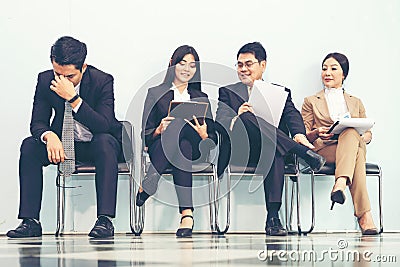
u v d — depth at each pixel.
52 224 4.20
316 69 4.50
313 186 4.04
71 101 3.43
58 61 3.44
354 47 4.56
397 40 4.60
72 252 2.05
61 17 4.32
